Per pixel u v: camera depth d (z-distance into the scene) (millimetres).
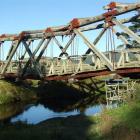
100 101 54094
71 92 60781
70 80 42844
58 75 44438
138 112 27703
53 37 45406
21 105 51406
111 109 32375
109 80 38969
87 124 31531
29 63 48531
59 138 26062
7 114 43375
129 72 36969
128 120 26562
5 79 57125
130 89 36812
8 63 51812
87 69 41469
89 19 40938
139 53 38125
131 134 23906
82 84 63438
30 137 25391
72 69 42719
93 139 25734
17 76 51188
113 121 27859
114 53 38406
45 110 46250
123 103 33375
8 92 54625
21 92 56750
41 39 46531
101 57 38906
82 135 27359
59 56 44844
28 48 48406
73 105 50375
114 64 37969
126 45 40719
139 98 32219
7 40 52281
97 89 63281
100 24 41000
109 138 24828
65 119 35656
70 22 42719
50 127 31281
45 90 60156
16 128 30719
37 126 32312
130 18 40188
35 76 48406
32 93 58219
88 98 58312
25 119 39219
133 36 37219
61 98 58938
